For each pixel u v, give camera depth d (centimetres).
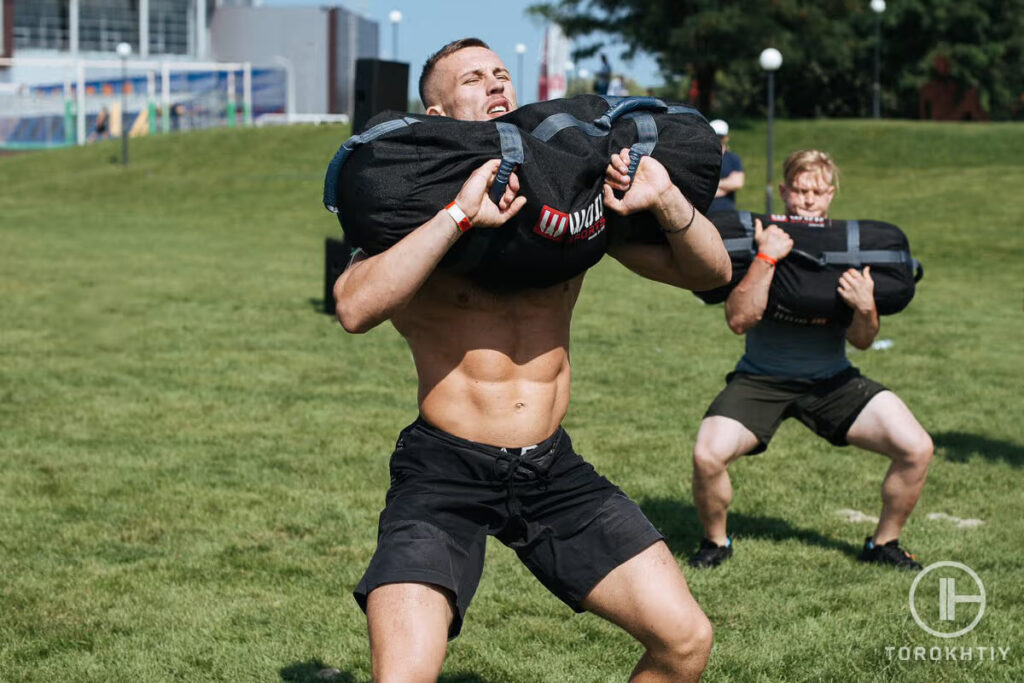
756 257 500
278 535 601
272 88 6419
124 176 3516
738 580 530
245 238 2381
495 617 490
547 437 304
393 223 273
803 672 434
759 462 752
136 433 827
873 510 653
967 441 809
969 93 5634
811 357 526
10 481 697
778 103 5553
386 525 296
